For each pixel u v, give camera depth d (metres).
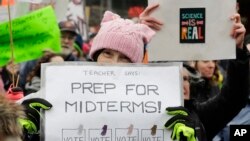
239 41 4.88
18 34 6.04
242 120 6.35
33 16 6.08
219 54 4.94
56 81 3.95
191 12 4.97
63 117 3.92
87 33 11.56
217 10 4.94
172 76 4.04
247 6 7.20
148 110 3.98
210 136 4.78
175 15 4.98
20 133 3.33
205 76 7.97
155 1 4.98
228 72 4.77
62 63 3.96
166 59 5.00
